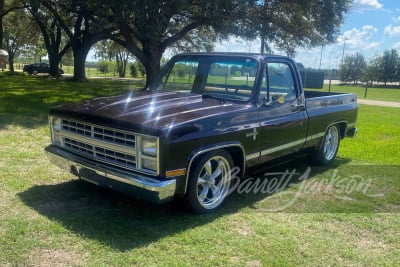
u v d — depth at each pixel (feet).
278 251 11.90
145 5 57.41
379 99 94.94
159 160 12.33
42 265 10.52
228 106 15.21
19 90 60.54
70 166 14.87
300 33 71.72
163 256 11.25
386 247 12.59
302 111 18.69
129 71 225.35
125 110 14.14
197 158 13.56
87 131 14.25
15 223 12.80
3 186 16.25
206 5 64.03
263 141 16.15
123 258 11.02
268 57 16.80
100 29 63.16
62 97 51.65
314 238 12.92
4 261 10.62
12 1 110.83
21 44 165.37
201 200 14.24
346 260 11.64
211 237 12.56
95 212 14.02
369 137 32.09
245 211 14.93
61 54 124.98
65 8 74.18
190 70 17.89
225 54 17.25
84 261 10.79
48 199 15.07
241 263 11.12
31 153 21.49
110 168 13.37
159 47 74.84
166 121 12.91
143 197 12.76
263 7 69.41
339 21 73.41
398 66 220.43
